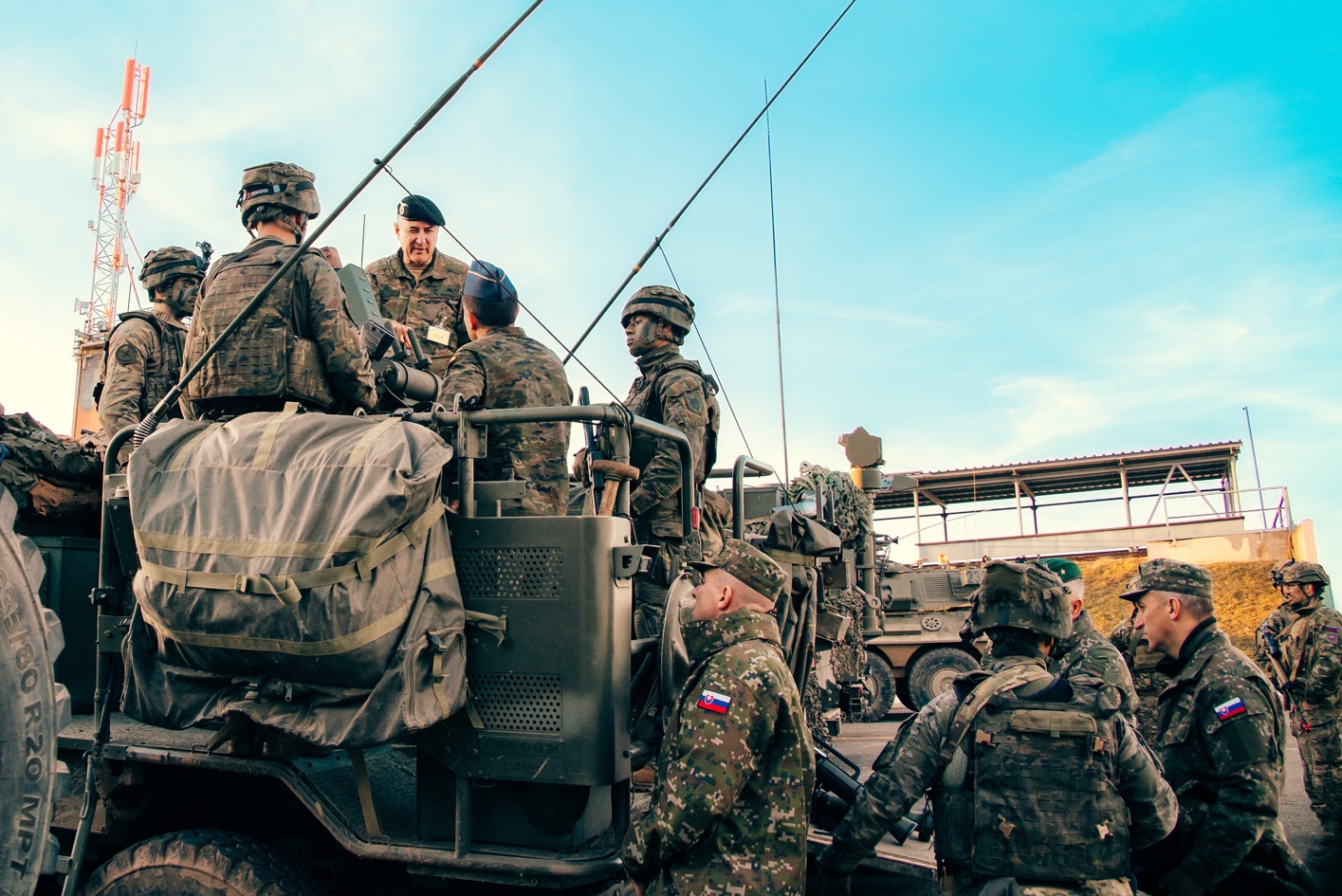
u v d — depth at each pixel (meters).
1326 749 6.41
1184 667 3.77
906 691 14.81
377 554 2.71
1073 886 2.72
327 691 2.81
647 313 4.91
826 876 3.10
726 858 2.60
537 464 3.78
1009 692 2.90
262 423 3.15
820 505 5.89
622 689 2.88
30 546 2.87
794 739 2.69
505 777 2.86
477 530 3.02
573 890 2.93
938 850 2.93
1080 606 4.55
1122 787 2.88
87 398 7.22
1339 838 5.59
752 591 2.83
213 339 3.60
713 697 2.62
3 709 2.70
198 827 3.71
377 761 3.69
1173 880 3.57
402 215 5.81
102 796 3.51
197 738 3.49
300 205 3.97
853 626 6.40
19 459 4.09
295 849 3.44
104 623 3.42
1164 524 24.52
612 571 2.87
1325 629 6.45
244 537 2.83
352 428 3.03
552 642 2.87
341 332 3.65
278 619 2.71
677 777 2.56
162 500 3.01
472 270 4.05
